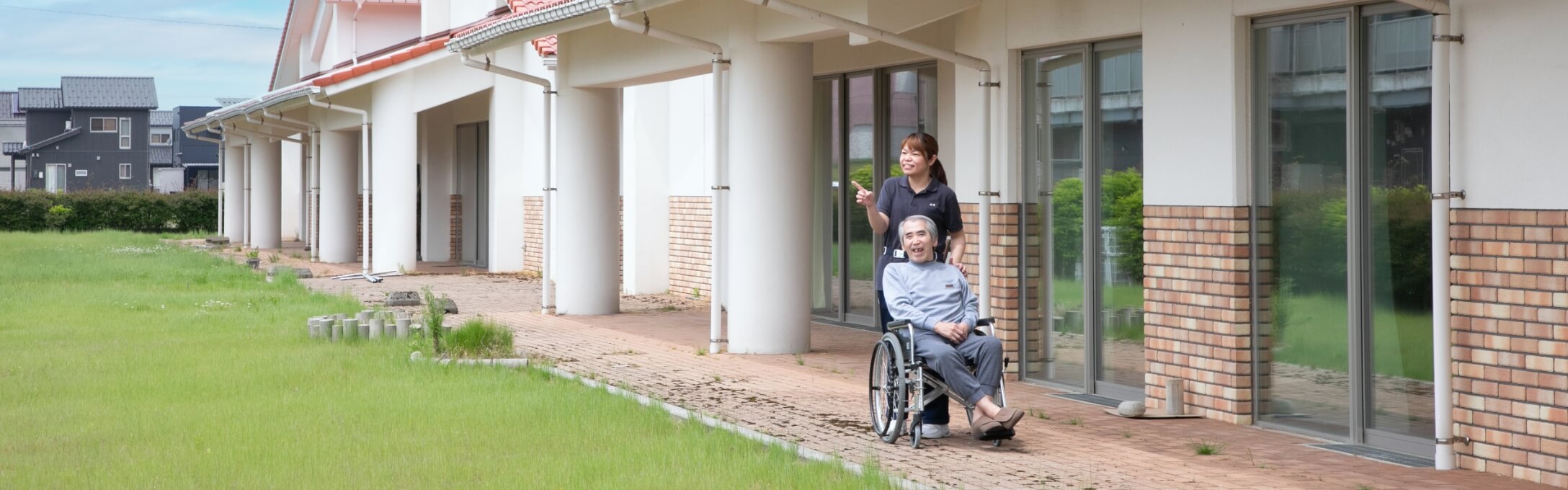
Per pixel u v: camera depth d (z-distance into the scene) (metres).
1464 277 6.98
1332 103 7.93
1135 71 9.40
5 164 84.81
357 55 32.31
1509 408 6.79
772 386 10.20
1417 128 7.39
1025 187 10.42
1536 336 6.62
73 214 45.62
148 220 46.56
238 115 27.89
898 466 7.19
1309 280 8.19
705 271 17.98
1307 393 8.22
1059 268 10.23
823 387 10.17
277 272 22.89
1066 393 9.97
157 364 11.21
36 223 45.12
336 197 27.31
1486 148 6.83
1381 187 7.65
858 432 8.25
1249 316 8.45
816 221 15.58
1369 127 7.70
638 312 16.44
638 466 7.08
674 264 18.91
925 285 8.00
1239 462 7.30
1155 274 9.06
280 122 28.41
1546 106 6.54
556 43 17.48
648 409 8.86
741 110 12.21
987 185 10.40
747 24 12.13
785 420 8.68
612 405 9.02
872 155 14.41
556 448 7.66
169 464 7.15
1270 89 8.36
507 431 8.14
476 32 14.70
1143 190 9.20
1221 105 8.42
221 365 11.15
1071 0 9.62
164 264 25.05
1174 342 8.93
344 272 24.53
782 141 12.17
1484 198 6.86
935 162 8.72
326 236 27.39
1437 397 7.07
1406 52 7.45
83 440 7.91
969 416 7.76
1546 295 6.57
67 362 11.34
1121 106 9.53
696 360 11.88
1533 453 6.67
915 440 7.68
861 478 6.69
